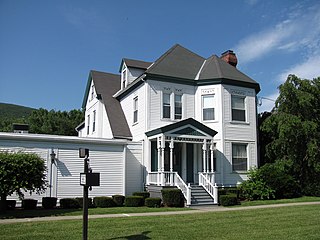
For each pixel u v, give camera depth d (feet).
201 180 64.39
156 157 67.72
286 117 70.85
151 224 36.17
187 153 69.92
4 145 54.44
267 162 79.82
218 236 30.48
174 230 33.01
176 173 61.11
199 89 73.46
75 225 35.24
